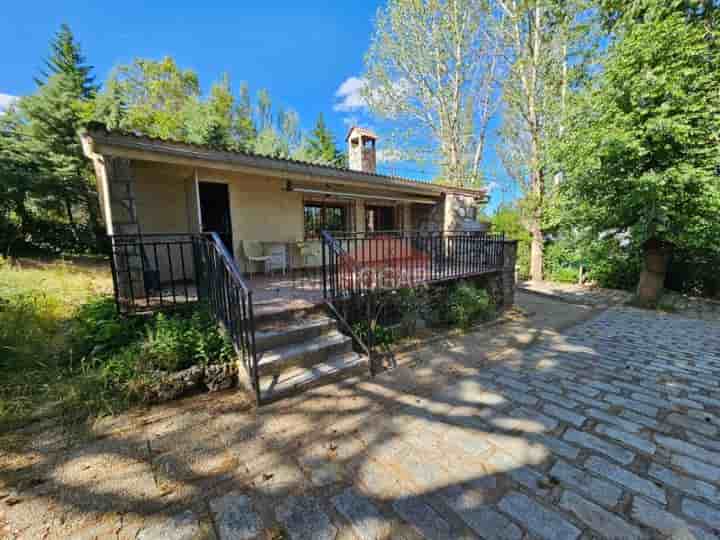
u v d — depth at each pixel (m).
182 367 3.06
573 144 7.94
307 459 2.16
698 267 8.93
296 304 3.98
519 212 13.77
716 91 6.34
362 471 2.05
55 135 13.30
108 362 2.92
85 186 13.66
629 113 6.77
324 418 2.67
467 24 12.37
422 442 2.35
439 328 5.33
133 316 3.55
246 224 6.51
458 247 6.12
